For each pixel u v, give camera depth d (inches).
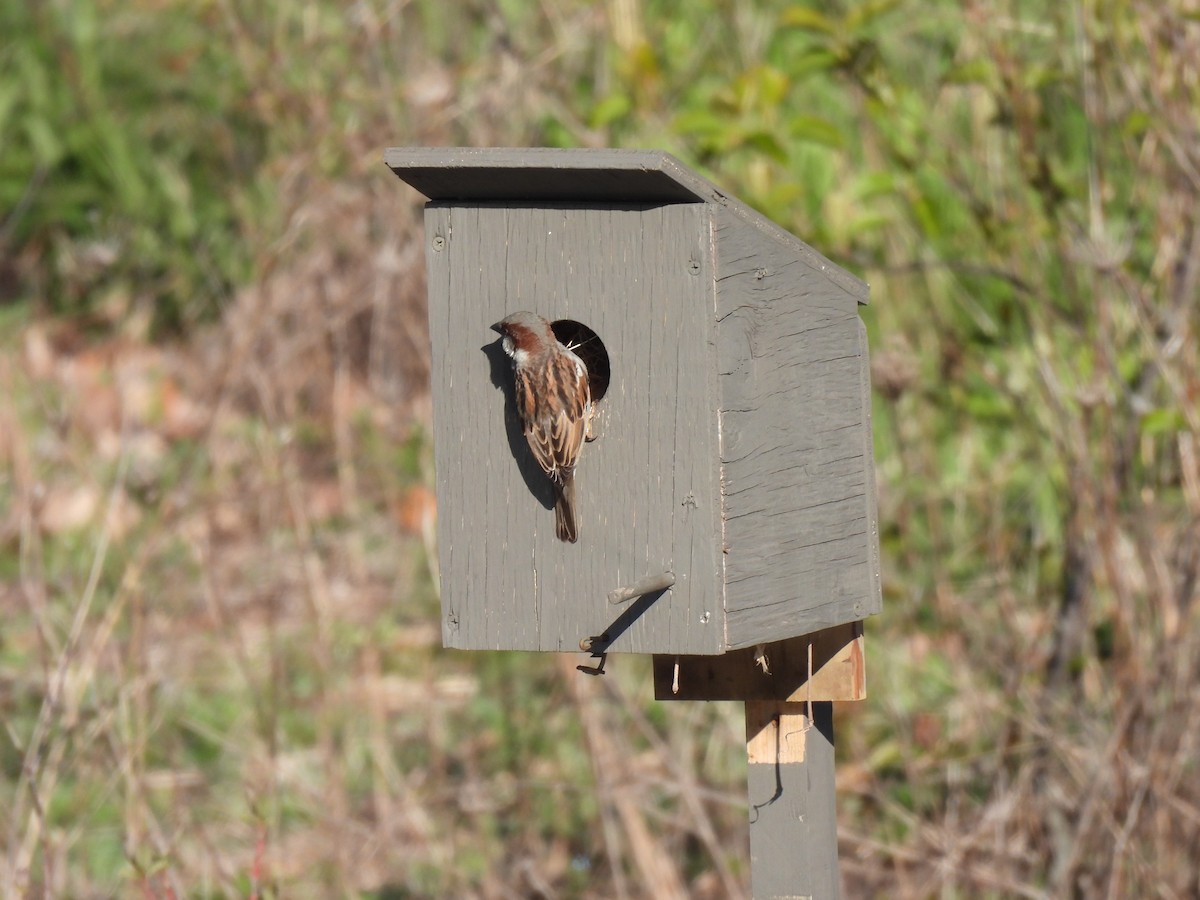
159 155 730.2
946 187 498.9
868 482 305.0
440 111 521.3
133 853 344.5
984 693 435.8
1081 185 448.1
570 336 312.8
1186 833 381.7
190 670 471.5
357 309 546.6
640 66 466.3
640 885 428.1
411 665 524.4
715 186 275.1
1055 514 477.7
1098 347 415.8
